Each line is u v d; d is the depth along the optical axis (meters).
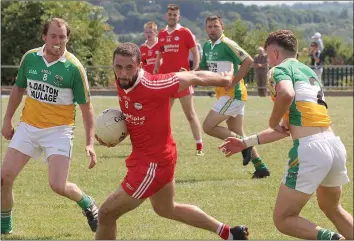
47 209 15.00
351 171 20.56
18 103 12.72
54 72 12.18
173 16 23.42
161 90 10.49
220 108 19.16
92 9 60.22
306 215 15.02
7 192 12.44
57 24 12.09
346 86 54.84
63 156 12.29
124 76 10.30
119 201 10.73
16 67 53.88
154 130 10.60
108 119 11.09
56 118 12.30
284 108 10.68
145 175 10.62
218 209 15.31
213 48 19.52
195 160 21.81
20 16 57.47
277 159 22.38
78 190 12.63
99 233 11.01
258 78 52.38
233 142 11.51
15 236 12.75
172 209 11.23
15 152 12.35
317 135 10.85
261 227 13.91
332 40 71.38
